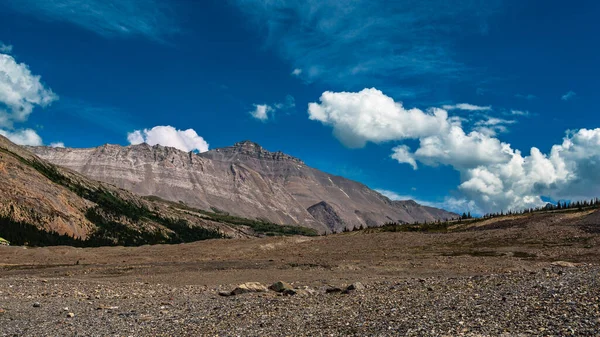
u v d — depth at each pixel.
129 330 22.11
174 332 20.83
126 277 54.94
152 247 103.50
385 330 17.25
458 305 21.27
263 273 56.84
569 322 15.49
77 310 29.34
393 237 104.88
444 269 56.09
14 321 25.55
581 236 83.00
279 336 18.27
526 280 29.73
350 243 101.69
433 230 144.62
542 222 108.56
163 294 37.72
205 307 28.88
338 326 19.09
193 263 74.56
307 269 61.03
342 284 42.75
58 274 61.28
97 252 97.19
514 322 16.42
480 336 14.65
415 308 21.75
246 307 27.11
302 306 26.14
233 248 98.69
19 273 63.72
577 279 25.95
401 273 53.44
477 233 100.69
